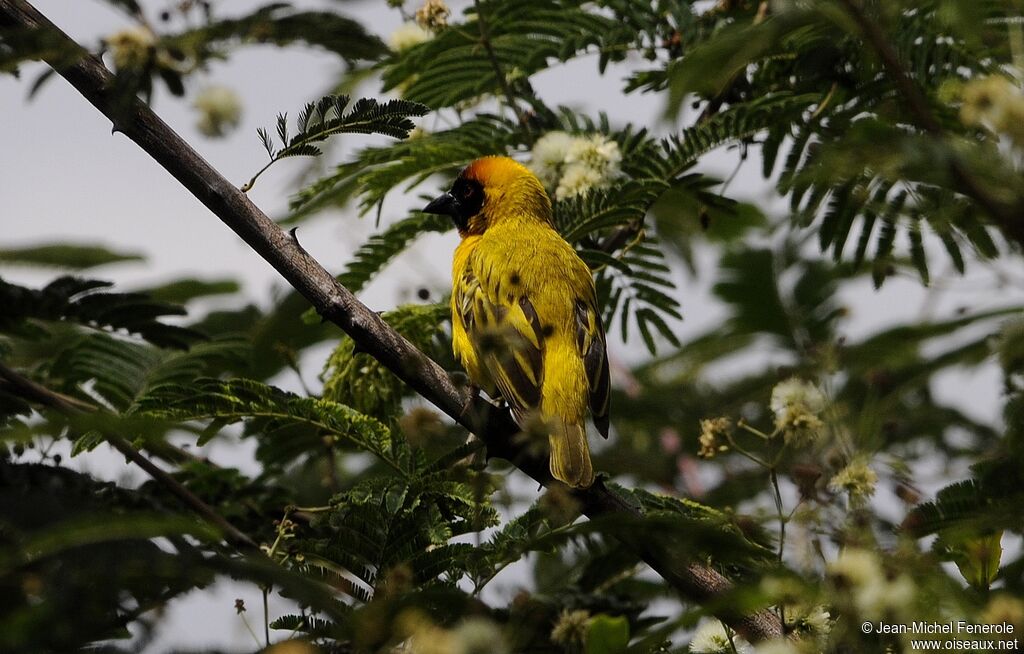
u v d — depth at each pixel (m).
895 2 7.38
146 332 8.90
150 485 9.05
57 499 6.59
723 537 6.94
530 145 12.11
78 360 10.94
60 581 5.46
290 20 7.11
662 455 12.88
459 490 8.35
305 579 6.05
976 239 7.73
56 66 7.32
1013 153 6.48
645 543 7.28
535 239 11.57
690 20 11.97
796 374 10.06
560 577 10.39
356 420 8.85
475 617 6.77
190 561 5.73
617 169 11.48
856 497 8.09
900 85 7.16
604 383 10.95
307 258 8.66
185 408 8.80
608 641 6.73
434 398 9.14
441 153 11.79
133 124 8.22
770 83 11.71
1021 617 6.25
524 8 11.88
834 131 10.65
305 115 8.32
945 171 6.47
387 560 8.07
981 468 7.62
